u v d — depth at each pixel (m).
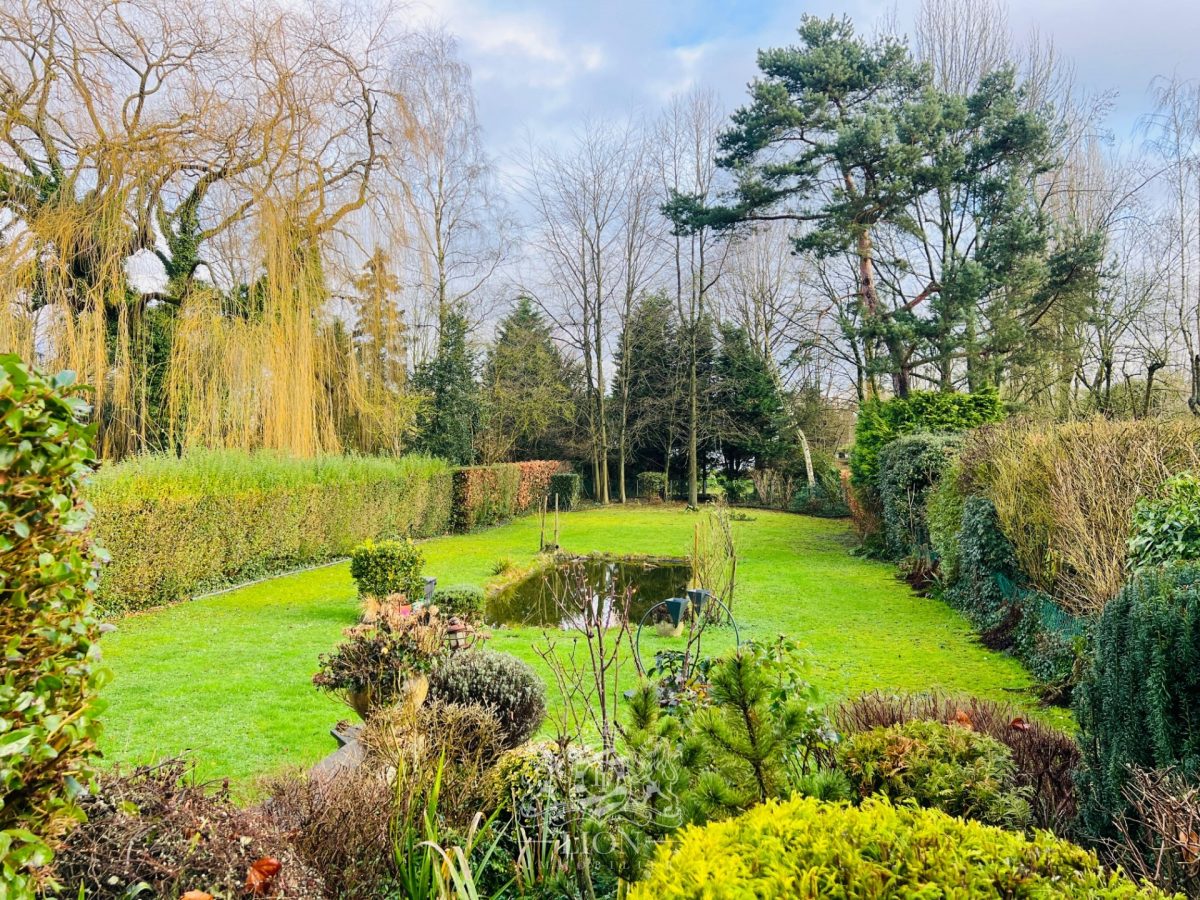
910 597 9.88
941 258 18.97
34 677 1.58
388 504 14.81
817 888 1.46
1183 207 16.89
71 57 10.52
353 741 3.74
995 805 2.46
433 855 2.41
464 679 4.12
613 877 2.44
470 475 18.41
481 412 22.81
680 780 2.26
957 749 2.66
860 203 16.64
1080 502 5.96
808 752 2.83
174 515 9.12
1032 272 15.12
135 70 11.40
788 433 24.67
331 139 13.23
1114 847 2.52
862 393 23.64
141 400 11.91
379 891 2.38
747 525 19.45
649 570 13.39
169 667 6.31
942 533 9.62
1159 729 2.55
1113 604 2.94
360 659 4.43
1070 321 16.80
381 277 14.46
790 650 3.13
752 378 25.52
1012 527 7.14
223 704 5.33
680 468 28.97
